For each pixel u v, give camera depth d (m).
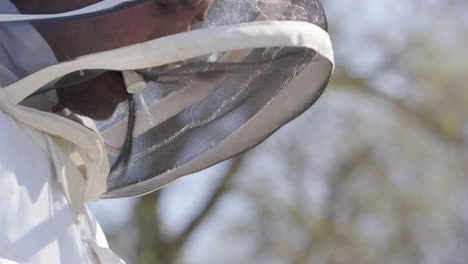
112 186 3.66
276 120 3.57
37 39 2.94
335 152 19.97
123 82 3.20
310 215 19.39
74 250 2.98
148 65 2.92
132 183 3.66
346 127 19.81
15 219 2.77
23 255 2.76
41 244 2.83
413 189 19.80
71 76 2.98
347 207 19.77
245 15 3.12
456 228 20.02
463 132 19.58
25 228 2.79
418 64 19.36
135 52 2.89
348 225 19.50
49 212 2.91
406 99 19.47
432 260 20.08
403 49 19.48
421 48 19.36
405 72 19.52
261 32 2.95
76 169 3.09
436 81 19.25
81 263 3.00
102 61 2.90
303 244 19.44
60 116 2.99
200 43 2.90
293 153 19.70
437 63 19.38
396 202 19.78
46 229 2.87
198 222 18.86
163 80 3.30
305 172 19.73
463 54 19.33
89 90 3.17
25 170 2.85
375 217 19.91
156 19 3.02
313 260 19.30
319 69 3.37
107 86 3.18
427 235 19.84
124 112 3.53
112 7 2.97
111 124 3.55
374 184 19.81
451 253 20.11
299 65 3.33
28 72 2.93
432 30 19.39
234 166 19.05
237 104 3.53
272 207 19.33
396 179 19.91
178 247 18.36
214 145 3.62
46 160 2.97
